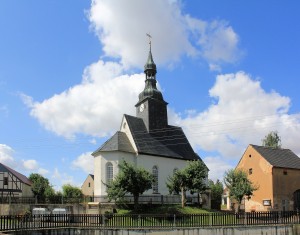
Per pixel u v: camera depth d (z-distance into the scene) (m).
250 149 62.44
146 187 46.59
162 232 33.56
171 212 46.31
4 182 69.88
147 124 61.25
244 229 34.53
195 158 64.75
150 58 65.00
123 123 60.19
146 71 64.69
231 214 36.75
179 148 63.88
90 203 49.12
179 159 62.09
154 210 47.59
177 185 50.78
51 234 31.94
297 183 61.09
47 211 46.75
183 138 66.38
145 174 46.94
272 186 57.91
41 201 54.59
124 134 58.56
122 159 51.28
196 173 50.72
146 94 63.53
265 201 58.16
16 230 29.58
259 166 60.38
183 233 33.59
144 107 62.59
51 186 84.62
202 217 37.19
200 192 51.62
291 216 38.75
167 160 60.16
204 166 51.94
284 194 59.00
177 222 35.75
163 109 64.06
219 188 77.06
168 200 55.31
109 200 47.28
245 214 36.59
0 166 70.50
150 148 58.22
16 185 70.88
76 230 33.41
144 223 35.84
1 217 30.00
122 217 35.97
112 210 46.94
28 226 32.62
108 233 33.47
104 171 54.19
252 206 60.06
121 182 45.91
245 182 51.41
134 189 45.91
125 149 55.31
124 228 33.53
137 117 62.47
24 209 48.75
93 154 56.38
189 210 48.28
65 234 32.88
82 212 48.47
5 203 51.44
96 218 35.41
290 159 62.66
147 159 57.06
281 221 37.88
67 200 54.19
